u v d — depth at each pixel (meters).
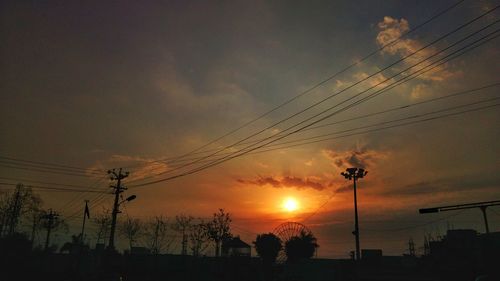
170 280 54.09
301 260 58.47
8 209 77.75
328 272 56.78
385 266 54.31
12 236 66.94
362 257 63.03
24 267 60.09
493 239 46.50
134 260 61.09
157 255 62.06
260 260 64.06
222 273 57.97
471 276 46.28
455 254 49.25
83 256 64.06
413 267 52.00
